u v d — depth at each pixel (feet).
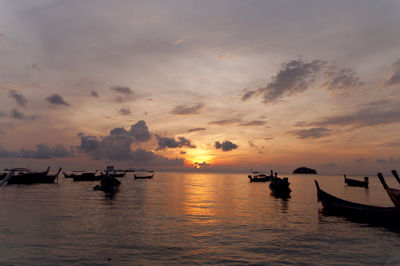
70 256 38.04
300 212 79.41
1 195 123.13
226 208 87.45
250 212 79.05
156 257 38.06
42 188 170.91
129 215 71.00
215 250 41.47
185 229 55.26
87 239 46.55
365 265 35.70
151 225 58.75
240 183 287.89
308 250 41.93
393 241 47.19
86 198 112.88
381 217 61.82
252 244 44.83
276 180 155.53
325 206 77.97
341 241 47.09
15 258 37.09
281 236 50.24
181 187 209.36
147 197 122.83
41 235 48.85
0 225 57.16
